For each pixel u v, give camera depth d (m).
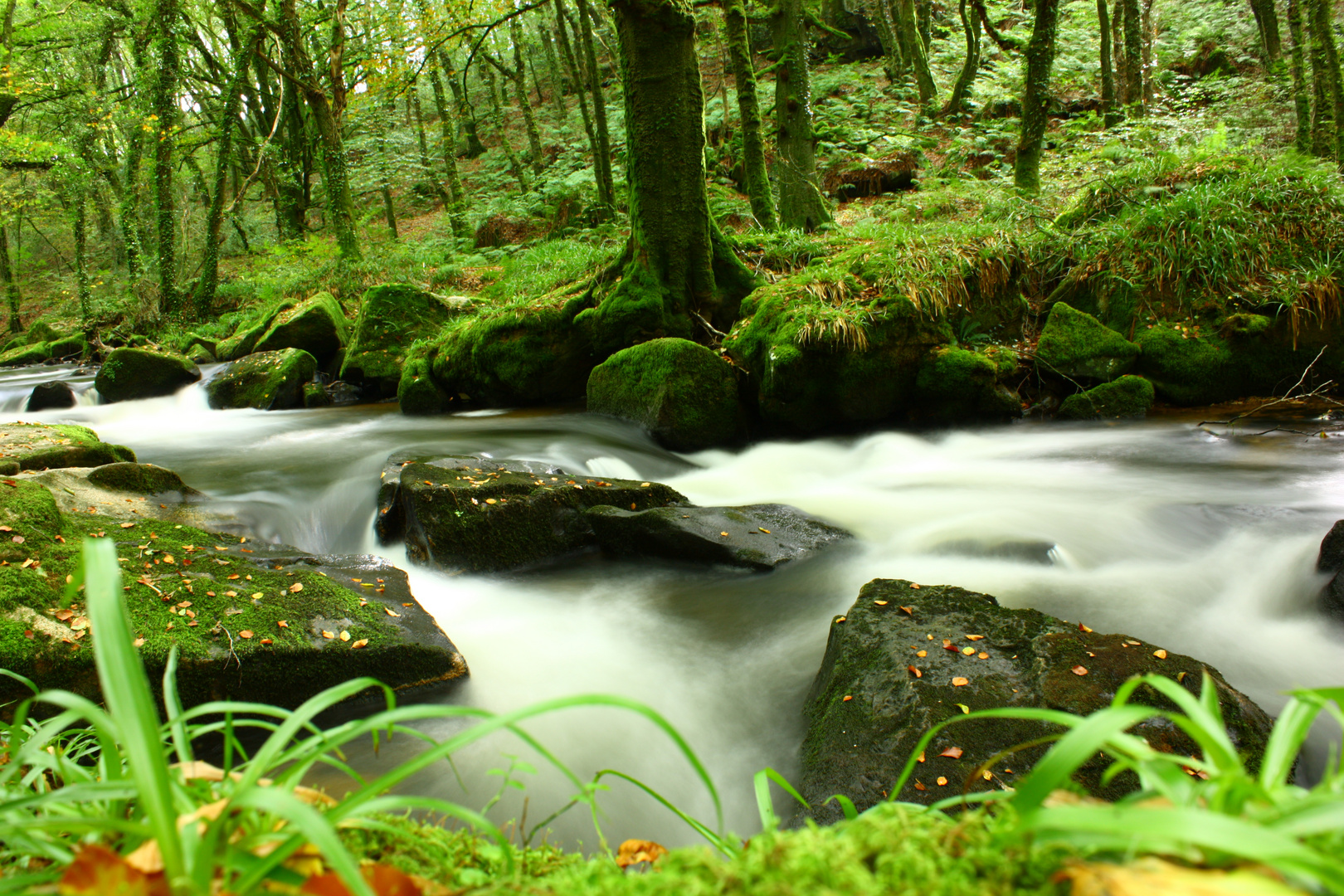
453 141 20.67
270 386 11.34
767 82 20.52
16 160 18.61
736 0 11.31
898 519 5.38
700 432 7.66
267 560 4.07
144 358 12.33
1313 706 0.78
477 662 3.77
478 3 13.07
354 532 5.72
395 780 0.83
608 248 13.37
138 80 19.00
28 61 20.27
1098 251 8.61
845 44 23.20
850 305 7.85
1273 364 7.57
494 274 15.84
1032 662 2.79
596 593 4.59
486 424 8.74
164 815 0.73
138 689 0.76
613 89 25.23
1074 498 5.57
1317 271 7.54
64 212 23.64
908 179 15.78
